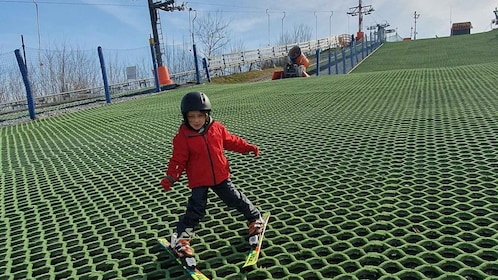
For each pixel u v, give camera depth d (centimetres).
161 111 1077
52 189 499
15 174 586
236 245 310
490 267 254
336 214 347
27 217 414
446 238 291
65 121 1095
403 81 1141
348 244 296
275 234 321
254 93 1248
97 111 1241
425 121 644
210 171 280
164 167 545
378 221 326
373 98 907
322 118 748
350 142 565
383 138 568
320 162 492
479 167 423
